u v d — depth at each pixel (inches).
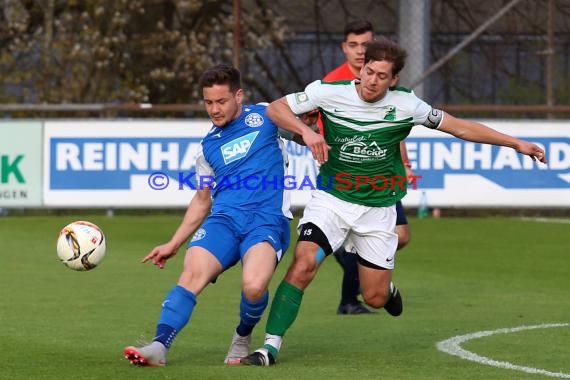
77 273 1341.0
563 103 2343.8
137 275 1330.0
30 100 2458.2
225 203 790.5
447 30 2405.3
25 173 1905.8
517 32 2362.2
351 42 1025.5
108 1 2434.8
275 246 779.4
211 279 773.9
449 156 1897.1
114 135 1903.3
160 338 756.6
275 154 804.6
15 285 1235.2
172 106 1971.0
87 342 880.3
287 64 2529.5
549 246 1657.2
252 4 2519.7
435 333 940.0
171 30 2559.1
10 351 836.6
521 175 1902.1
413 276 1343.5
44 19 2506.2
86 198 1909.4
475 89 2406.5
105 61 2439.7
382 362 799.1
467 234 1803.6
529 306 1109.1
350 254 1036.5
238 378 727.1
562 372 762.8
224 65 800.3
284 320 788.6
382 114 801.6
